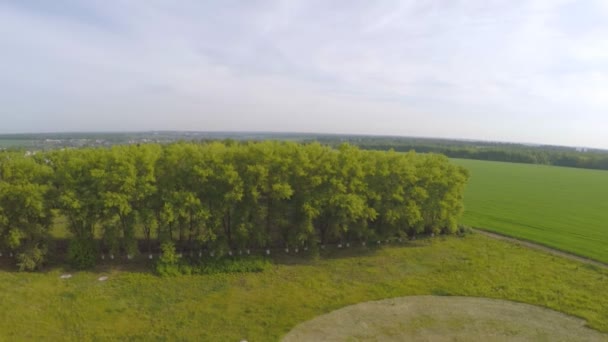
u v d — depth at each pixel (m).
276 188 43.75
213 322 31.52
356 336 30.03
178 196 42.12
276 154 46.31
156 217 43.59
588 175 149.62
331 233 52.31
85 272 40.28
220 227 45.62
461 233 58.28
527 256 49.16
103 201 40.16
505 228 63.00
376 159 51.56
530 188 109.62
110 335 29.27
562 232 61.12
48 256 42.56
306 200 45.66
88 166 41.94
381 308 34.75
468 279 41.34
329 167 46.78
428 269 44.28
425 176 52.41
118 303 34.28
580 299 36.69
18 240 39.28
